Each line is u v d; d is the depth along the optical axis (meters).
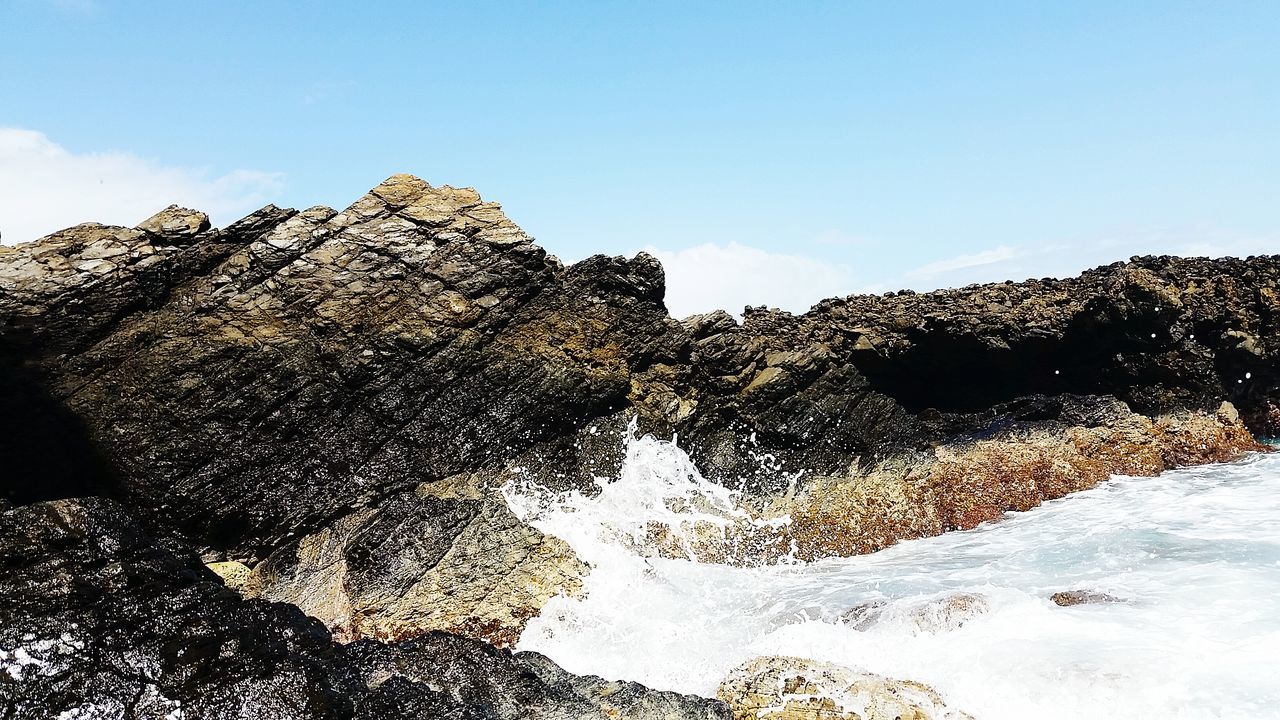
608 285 21.64
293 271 18.70
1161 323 24.56
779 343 24.48
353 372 18.19
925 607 14.41
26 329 16.36
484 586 16.27
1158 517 18.83
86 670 7.68
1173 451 23.69
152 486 16.17
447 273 19.73
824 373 23.72
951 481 22.02
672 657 14.07
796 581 17.64
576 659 14.27
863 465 22.56
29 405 15.75
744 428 22.17
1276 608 13.04
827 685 11.90
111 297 17.25
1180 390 24.84
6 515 8.11
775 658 12.88
